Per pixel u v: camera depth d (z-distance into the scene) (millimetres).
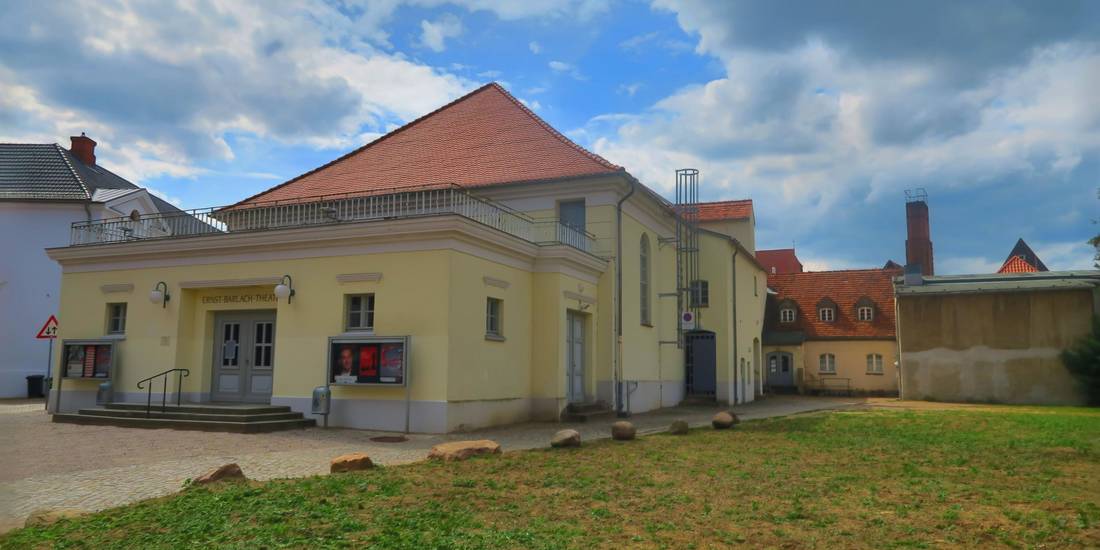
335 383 16312
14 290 28328
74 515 7746
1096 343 30906
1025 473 11188
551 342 19344
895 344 44438
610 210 21859
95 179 33344
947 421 20422
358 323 16875
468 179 22891
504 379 18047
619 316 22094
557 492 9133
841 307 47094
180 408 17062
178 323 18562
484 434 15938
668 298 28016
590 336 21688
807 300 48250
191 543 6602
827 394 44031
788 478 10430
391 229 16344
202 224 19734
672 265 28781
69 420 17375
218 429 15680
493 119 26406
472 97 28125
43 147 32250
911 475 10852
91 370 19156
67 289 20203
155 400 18484
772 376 45969
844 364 45250
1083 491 9703
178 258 18812
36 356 28344
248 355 18422
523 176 22375
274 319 18250
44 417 18656
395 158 25656
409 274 16219
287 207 22078
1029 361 32531
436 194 19094
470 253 16734
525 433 16344
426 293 16000
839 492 9422
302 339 17078
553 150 23625
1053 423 19781
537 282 19656
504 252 18188
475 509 8109
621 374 22203
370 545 6594
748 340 36156
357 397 16328
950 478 10641
